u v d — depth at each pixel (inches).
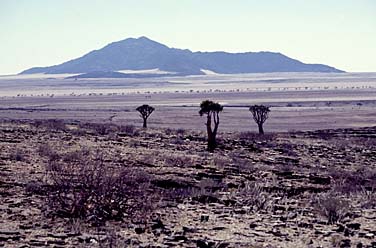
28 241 623.8
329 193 1120.8
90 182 797.2
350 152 2180.1
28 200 863.1
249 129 5344.5
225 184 1167.6
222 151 1955.0
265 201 977.5
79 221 740.0
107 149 1685.5
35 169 1166.3
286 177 1349.7
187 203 942.4
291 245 666.8
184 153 1755.7
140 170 1203.9
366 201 1037.8
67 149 1587.1
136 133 2593.5
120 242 629.9
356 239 719.7
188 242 656.4
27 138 1904.5
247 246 641.6
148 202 868.0
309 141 2704.2
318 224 818.8
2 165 1208.8
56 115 7687.0
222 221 805.2
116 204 790.5
